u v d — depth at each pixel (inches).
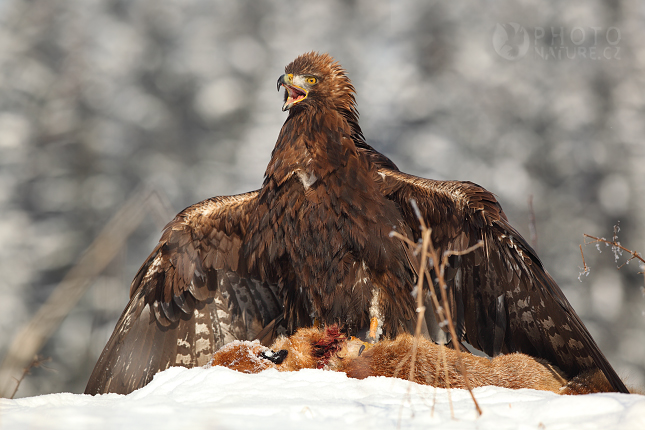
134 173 1298.0
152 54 1496.1
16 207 1241.4
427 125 1411.2
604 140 1152.2
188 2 1611.7
